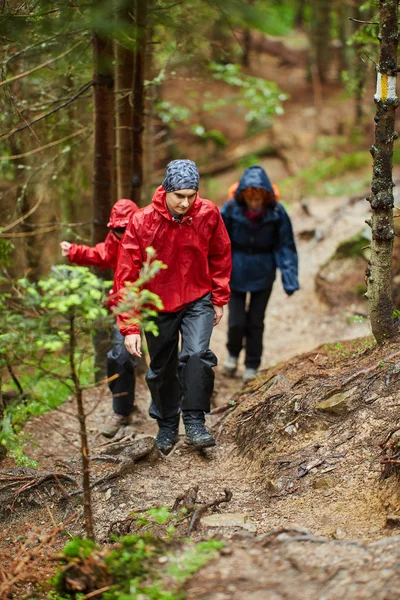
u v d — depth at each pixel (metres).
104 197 6.23
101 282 2.75
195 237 4.14
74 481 4.11
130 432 5.43
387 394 4.11
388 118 4.08
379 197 4.21
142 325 2.82
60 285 2.64
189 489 3.77
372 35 6.36
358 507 3.40
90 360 7.14
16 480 4.14
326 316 8.55
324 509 3.47
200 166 16.86
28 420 5.57
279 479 3.85
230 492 3.70
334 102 17.62
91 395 6.23
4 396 5.32
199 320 4.28
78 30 4.45
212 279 4.39
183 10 5.08
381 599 2.44
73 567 2.88
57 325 2.86
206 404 4.32
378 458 3.70
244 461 4.32
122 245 4.12
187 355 4.23
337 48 19.34
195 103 16.06
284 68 20.39
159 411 4.62
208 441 4.30
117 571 2.81
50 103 6.21
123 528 3.57
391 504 3.27
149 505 3.87
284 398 4.50
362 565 2.64
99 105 5.93
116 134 6.75
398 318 4.58
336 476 3.71
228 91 18.05
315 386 4.46
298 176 14.86
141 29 4.50
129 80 6.41
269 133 17.08
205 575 2.69
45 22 4.29
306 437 4.15
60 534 3.72
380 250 4.36
